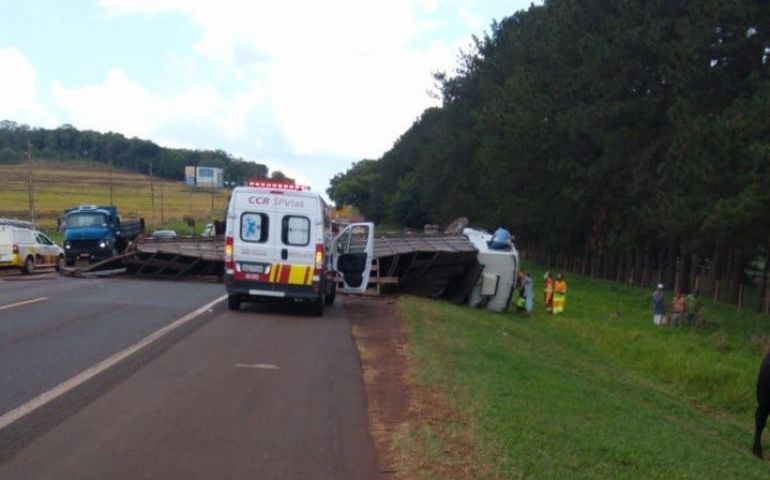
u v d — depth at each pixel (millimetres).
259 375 10891
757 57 31984
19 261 31094
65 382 9875
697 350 22922
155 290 23719
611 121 40094
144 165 156125
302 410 8922
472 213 67438
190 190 136125
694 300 28500
